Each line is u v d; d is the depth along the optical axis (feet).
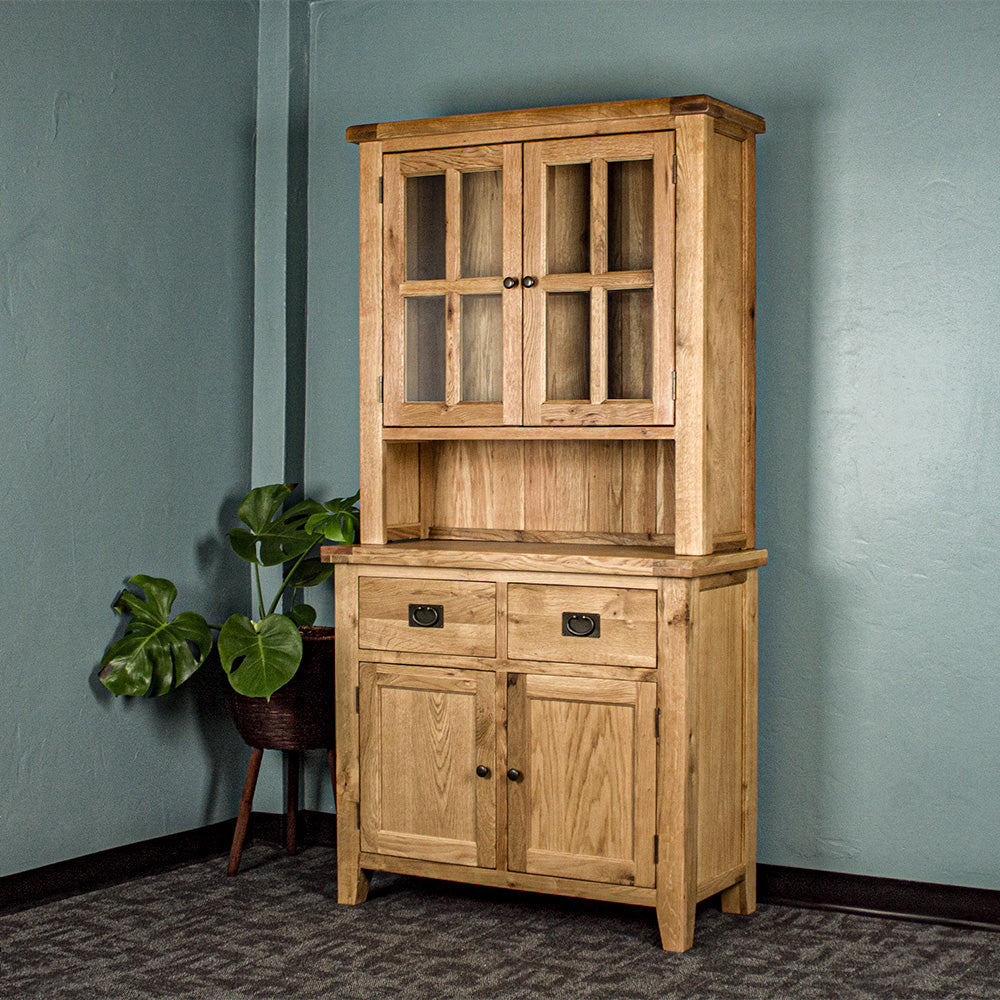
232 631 10.36
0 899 9.80
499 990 8.38
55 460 10.18
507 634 9.55
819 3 10.16
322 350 12.09
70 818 10.36
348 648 10.14
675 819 9.04
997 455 9.71
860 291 10.07
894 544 10.02
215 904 10.16
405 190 10.16
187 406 11.41
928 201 9.86
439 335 10.12
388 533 10.49
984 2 9.69
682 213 9.21
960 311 9.79
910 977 8.65
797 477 10.30
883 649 10.07
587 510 10.64
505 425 9.82
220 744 11.85
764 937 9.46
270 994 8.30
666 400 9.29
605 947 9.20
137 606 10.61
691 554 9.24
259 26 12.07
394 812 10.00
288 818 11.62
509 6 11.23
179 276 11.30
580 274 9.57
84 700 10.46
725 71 10.46
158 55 11.03
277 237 12.00
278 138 11.98
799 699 10.34
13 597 9.86
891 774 10.06
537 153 9.66
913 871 10.00
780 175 10.29
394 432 10.21
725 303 9.61
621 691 9.19
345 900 10.16
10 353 9.78
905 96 9.91
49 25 10.05
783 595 10.37
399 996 8.27
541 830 9.49
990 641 9.77
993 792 9.77
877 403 10.05
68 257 10.25
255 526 11.09
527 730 9.52
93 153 10.45
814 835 10.30
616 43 10.84
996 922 9.73
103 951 9.07
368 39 11.82
